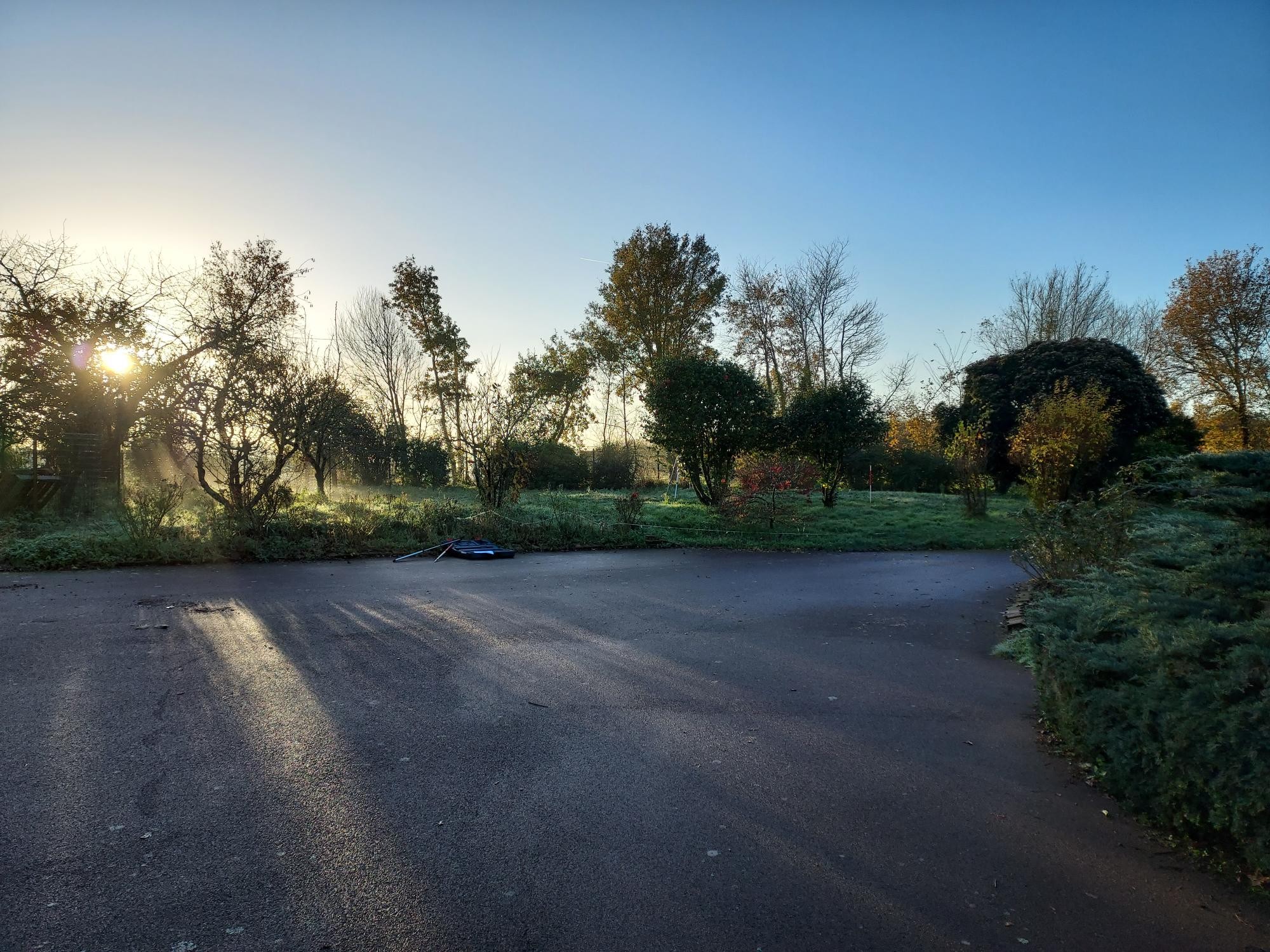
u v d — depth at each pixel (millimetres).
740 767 4141
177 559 9586
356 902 2752
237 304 14711
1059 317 39812
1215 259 28328
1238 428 28219
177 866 2928
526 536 13031
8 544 9242
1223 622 3613
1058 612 4750
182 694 4816
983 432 22406
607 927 2678
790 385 32312
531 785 3797
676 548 13781
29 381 12969
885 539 15516
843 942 2637
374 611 7465
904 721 5004
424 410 26797
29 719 4273
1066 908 2893
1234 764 2973
